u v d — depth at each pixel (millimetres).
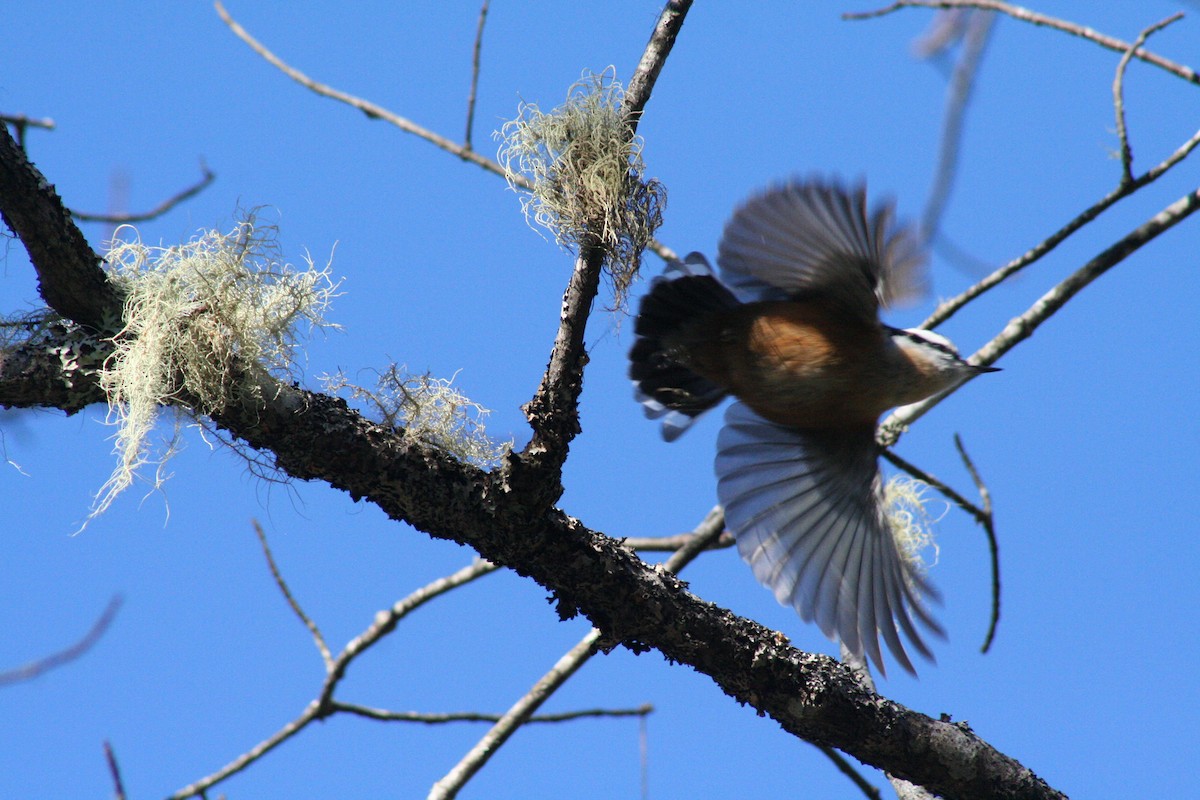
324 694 8852
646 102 5641
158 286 5691
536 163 5605
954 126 7051
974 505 8297
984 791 6543
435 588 8922
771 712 6492
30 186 5438
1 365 5562
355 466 5777
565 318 5570
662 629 6250
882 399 7492
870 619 7750
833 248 6922
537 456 5641
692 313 7594
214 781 8680
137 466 5516
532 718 9180
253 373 5660
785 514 7973
